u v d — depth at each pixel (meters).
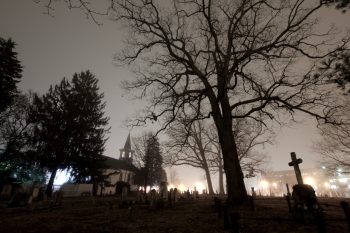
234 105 15.30
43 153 30.44
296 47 13.87
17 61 30.69
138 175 40.12
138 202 16.53
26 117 32.22
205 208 12.54
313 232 6.61
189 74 17.14
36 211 13.38
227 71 14.66
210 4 14.48
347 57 7.35
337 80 7.52
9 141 30.67
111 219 9.95
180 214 11.02
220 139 14.33
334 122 13.59
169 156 36.62
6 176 30.16
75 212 12.35
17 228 8.24
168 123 16.92
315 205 9.08
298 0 13.15
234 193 12.50
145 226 8.46
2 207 14.94
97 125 36.34
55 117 32.53
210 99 15.65
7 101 29.14
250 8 14.78
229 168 13.20
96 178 35.03
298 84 13.09
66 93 35.34
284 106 14.41
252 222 8.33
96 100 37.59
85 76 38.69
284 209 11.23
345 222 8.04
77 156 32.66
